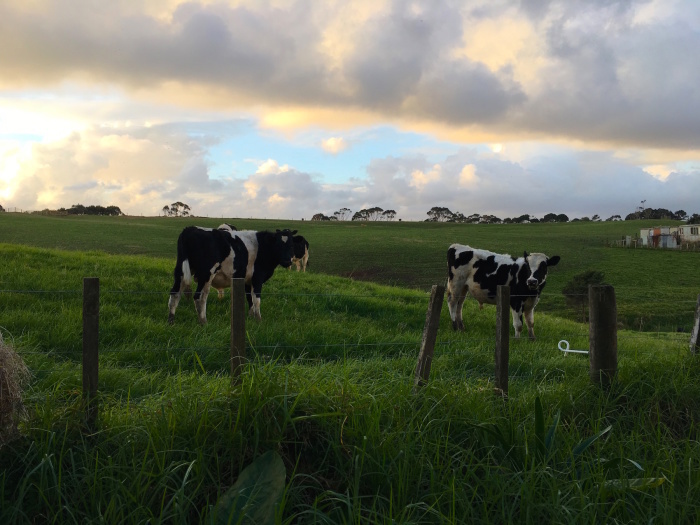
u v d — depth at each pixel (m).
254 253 13.10
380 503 3.58
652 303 36.91
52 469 3.46
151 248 55.50
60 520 3.33
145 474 3.54
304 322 11.38
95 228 73.12
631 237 85.12
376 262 54.94
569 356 10.02
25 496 3.49
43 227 69.56
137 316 10.64
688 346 6.69
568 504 3.70
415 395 4.70
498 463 4.21
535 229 108.38
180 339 9.19
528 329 14.03
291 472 3.89
